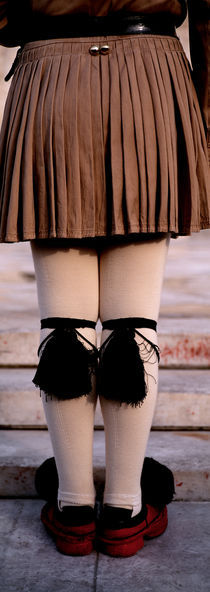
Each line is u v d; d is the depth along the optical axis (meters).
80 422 1.30
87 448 1.33
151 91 1.21
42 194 1.22
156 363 1.30
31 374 2.18
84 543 1.37
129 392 1.22
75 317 1.29
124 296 1.28
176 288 3.37
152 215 1.20
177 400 1.96
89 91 1.20
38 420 1.98
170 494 1.45
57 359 1.24
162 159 1.20
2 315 2.69
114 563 1.35
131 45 1.22
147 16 1.24
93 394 1.31
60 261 1.29
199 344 2.29
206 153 1.33
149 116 1.20
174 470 1.65
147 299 1.29
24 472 1.68
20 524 1.54
